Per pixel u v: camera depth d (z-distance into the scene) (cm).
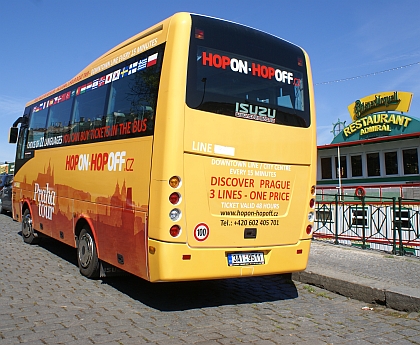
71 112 797
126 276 736
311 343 458
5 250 946
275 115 585
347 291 659
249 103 560
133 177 559
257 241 561
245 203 550
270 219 573
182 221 502
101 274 689
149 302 591
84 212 704
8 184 1772
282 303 617
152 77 545
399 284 649
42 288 640
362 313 577
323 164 2178
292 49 629
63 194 799
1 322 484
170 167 496
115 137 616
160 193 499
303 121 614
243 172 548
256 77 575
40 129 966
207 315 543
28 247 998
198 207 513
